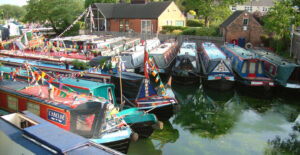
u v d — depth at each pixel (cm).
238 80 2069
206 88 2091
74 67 1730
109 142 913
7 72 1529
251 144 1193
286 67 1886
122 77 1367
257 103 1808
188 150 1126
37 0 4150
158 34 3678
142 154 1088
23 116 764
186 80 2067
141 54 2330
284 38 2950
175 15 4331
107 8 4212
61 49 2416
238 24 3341
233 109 1691
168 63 2353
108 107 920
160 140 1216
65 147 559
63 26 4297
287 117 1540
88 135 896
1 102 1163
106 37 3141
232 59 2355
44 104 980
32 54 2172
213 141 1218
